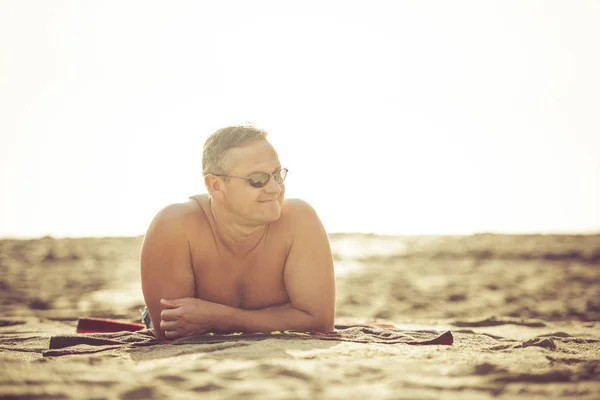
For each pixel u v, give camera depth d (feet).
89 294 36.29
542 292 38.63
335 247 78.74
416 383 8.59
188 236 12.55
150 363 10.06
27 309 29.78
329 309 13.10
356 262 62.64
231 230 12.42
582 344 13.35
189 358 10.15
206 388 8.27
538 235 86.99
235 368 9.24
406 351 10.89
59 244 77.61
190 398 7.84
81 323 17.72
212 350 10.85
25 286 40.52
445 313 30.55
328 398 7.73
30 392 8.26
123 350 11.75
